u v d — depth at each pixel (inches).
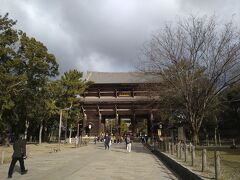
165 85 1314.0
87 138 2952.8
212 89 1295.5
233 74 1290.6
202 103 1294.3
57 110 2245.3
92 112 3353.8
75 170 746.8
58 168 788.6
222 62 1266.0
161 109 1534.2
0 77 1359.5
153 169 793.6
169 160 873.5
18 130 2129.7
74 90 2332.7
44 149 1632.6
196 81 1284.4
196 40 1305.4
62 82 2330.2
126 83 3376.0
